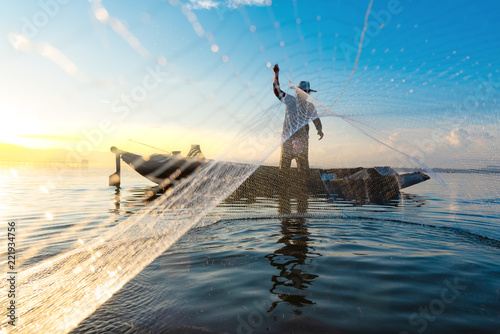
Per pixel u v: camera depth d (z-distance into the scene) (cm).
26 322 164
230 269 254
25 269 243
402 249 317
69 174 2152
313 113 493
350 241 351
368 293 206
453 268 256
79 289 203
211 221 473
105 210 598
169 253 300
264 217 514
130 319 172
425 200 781
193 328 163
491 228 424
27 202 733
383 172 813
